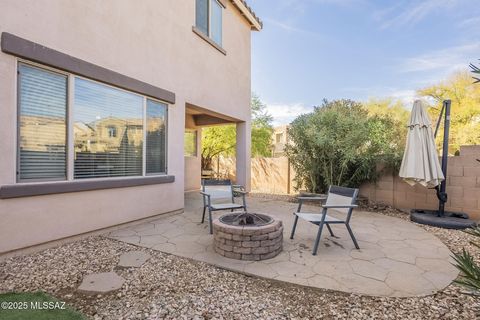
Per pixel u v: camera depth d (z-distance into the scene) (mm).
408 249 4250
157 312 2496
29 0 3719
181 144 6703
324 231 5258
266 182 12148
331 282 3123
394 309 2611
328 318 2463
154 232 4969
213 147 14570
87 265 3469
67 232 4207
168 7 6230
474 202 6242
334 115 7676
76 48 4316
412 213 6363
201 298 2760
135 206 5434
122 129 5223
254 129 14945
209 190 5777
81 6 4395
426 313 2547
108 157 4949
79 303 2615
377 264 3650
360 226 5652
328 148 7785
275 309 2596
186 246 4238
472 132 15219
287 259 3793
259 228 3760
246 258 3723
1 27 3461
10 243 3551
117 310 2514
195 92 7188
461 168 6383
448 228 5488
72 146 4297
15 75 3602
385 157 7379
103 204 4785
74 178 4348
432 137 5996
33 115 3834
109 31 4863
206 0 7750
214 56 8008
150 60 5742
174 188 6488
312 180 8594
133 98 5445
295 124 8625
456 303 2713
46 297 2693
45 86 3980
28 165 3779
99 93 4766
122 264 3516
